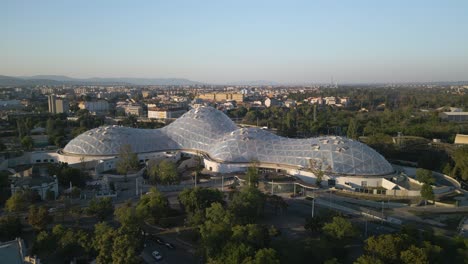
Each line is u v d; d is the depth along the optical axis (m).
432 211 155.88
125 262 100.25
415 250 100.44
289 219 149.88
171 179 192.25
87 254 113.44
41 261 111.75
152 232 137.50
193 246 126.56
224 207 148.12
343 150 198.75
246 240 110.88
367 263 95.56
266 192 183.50
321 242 111.94
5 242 112.38
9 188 171.00
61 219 146.50
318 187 185.00
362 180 185.38
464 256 103.31
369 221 147.12
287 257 104.19
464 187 194.62
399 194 175.25
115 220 146.12
